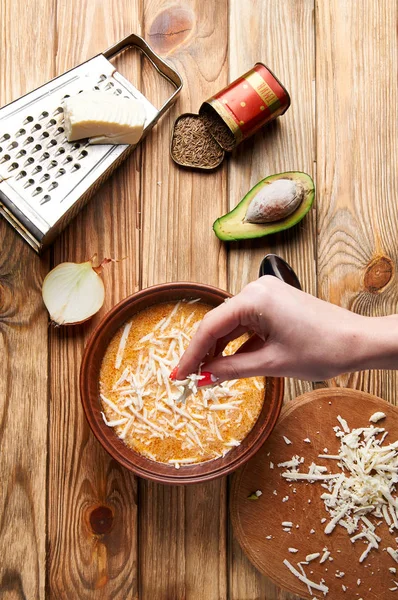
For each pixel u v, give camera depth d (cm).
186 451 72
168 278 78
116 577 75
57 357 76
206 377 62
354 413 76
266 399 72
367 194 80
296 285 77
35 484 75
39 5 78
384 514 75
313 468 75
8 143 72
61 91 74
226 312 60
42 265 77
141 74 79
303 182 77
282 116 80
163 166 78
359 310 79
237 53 80
